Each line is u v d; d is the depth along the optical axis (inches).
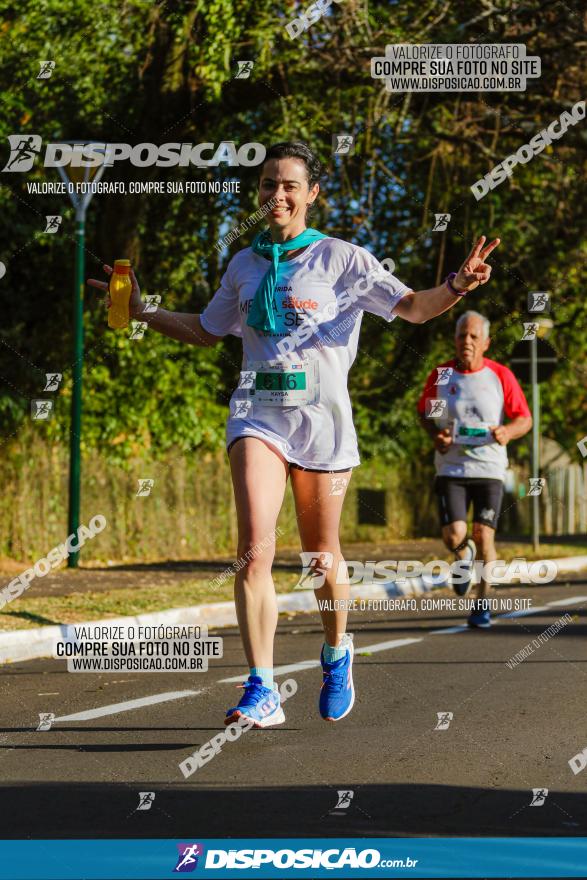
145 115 782.5
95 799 225.8
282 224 250.7
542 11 726.5
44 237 770.8
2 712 316.2
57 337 778.2
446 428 471.5
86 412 750.5
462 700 328.2
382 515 1010.7
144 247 839.1
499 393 474.0
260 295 250.4
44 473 709.9
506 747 270.7
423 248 952.9
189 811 217.8
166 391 800.9
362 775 244.7
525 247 962.1
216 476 834.2
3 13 774.5
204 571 677.9
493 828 208.5
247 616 245.9
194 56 733.3
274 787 234.7
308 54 739.4
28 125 782.5
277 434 251.8
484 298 1001.5
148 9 757.9
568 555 868.6
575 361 1118.4
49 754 263.9
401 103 767.7
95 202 806.5
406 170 885.2
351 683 269.1
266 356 251.4
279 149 252.1
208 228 855.1
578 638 450.0
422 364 1012.5
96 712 315.0
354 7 714.2
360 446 991.6
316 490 256.1
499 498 480.4
